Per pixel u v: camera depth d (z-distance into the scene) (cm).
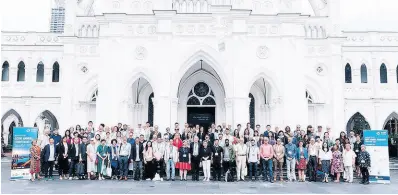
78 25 2823
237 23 2477
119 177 1908
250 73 2477
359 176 2036
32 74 3306
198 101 2942
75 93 2744
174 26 2494
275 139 2006
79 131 2022
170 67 2442
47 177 1886
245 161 1867
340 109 2712
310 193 1488
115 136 2019
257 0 2603
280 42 2517
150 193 1447
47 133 1994
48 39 3356
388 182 1833
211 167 2097
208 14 2480
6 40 3331
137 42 2498
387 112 3247
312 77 2781
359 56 3294
